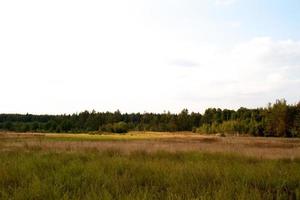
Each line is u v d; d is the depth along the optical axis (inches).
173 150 830.5
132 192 269.0
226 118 5285.4
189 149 884.0
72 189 297.6
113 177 342.0
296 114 3499.0
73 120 5713.6
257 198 268.1
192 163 478.6
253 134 3841.0
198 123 5659.5
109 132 4803.2
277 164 522.0
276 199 280.5
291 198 285.0
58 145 995.3
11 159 516.4
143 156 668.7
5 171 362.6
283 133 3572.8
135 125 5954.7
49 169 401.4
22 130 5275.6
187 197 264.2
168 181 329.1
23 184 307.4
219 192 266.4
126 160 494.3
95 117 5649.6
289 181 336.8
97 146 971.3
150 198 259.0
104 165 427.5
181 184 314.7
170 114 5925.2
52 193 271.4
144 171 385.1
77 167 397.1
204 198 254.8
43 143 1109.7
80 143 1137.4
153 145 1081.4
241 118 4544.8
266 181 335.9
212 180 345.1
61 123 5433.1
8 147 913.5
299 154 799.1
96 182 304.2
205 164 466.9
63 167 404.5
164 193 284.2
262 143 1610.5
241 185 309.1
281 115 3538.4
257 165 509.4
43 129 5408.5
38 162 451.8
